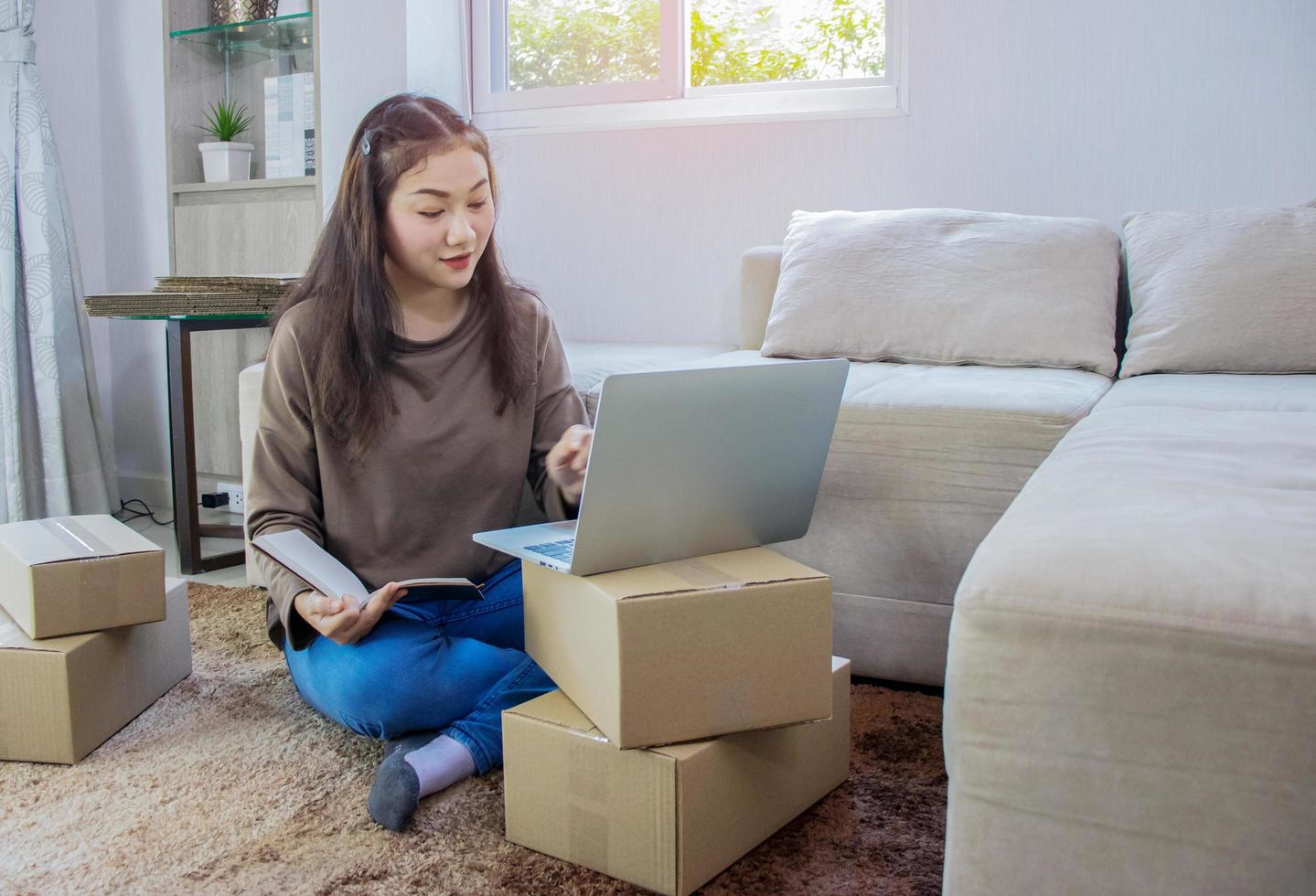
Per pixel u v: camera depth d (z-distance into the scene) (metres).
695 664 1.04
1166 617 0.69
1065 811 0.71
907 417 1.58
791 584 1.08
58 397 2.79
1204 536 0.77
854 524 1.63
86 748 1.37
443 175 1.27
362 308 1.33
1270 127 2.29
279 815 1.22
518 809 1.14
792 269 2.30
